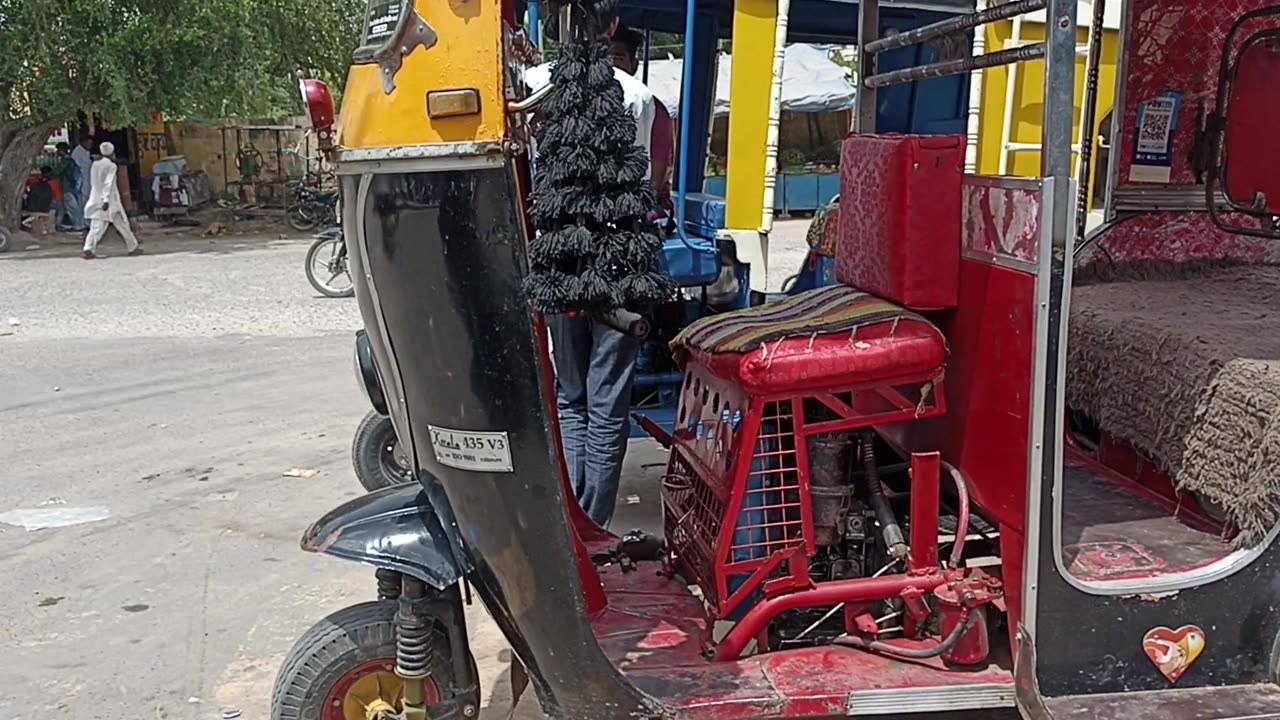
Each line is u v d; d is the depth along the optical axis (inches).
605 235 88.0
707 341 106.6
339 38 689.0
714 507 108.0
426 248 87.5
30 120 623.2
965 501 100.5
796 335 98.0
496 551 93.5
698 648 104.7
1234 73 144.6
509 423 90.2
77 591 159.5
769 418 100.7
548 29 98.5
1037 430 90.1
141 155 860.0
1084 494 122.3
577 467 153.3
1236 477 100.4
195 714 125.6
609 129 87.0
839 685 96.9
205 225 759.7
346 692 100.8
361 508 101.3
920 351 97.3
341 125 91.3
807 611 109.2
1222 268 153.0
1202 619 96.1
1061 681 95.3
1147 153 148.6
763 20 181.5
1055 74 84.7
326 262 449.4
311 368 301.7
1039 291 88.0
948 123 220.4
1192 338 111.5
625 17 217.5
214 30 622.2
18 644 143.4
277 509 192.1
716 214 191.9
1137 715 93.0
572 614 93.7
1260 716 92.7
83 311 397.4
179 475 211.2
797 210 700.0
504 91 85.4
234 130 880.3
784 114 684.7
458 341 89.1
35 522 186.9
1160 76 146.7
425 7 85.4
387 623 100.0
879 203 105.5
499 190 86.0
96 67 590.6
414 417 94.8
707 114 221.6
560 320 145.6
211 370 300.2
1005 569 96.9
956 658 98.9
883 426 120.8
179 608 153.4
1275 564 96.2
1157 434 113.4
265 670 135.6
